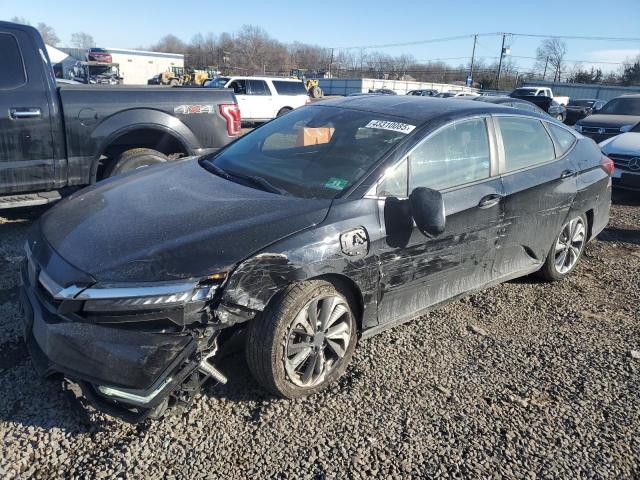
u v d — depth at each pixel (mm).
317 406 2973
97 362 2420
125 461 2498
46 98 4914
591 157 5004
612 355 3754
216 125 5902
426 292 3549
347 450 2668
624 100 14977
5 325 3580
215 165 3852
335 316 3008
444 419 2955
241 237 2711
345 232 2959
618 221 7430
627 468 2699
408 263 3309
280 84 20531
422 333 3867
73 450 2547
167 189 3350
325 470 2533
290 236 2797
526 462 2691
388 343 3688
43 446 2559
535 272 4867
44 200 4973
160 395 2438
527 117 4398
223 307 2578
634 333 4094
